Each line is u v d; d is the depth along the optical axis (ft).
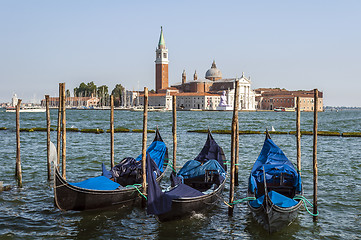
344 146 154.81
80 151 136.46
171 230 57.00
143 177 67.10
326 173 95.14
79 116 484.33
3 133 208.74
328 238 54.24
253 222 60.08
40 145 153.89
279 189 66.03
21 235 54.60
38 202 68.80
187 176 73.10
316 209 60.70
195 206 60.64
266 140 77.87
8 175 90.63
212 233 55.98
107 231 56.54
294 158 122.31
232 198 62.75
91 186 61.46
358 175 92.89
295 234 55.57
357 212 64.39
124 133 214.69
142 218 61.72
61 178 57.36
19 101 79.97
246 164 108.58
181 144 161.79
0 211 63.77
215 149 87.97
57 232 55.98
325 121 395.96
